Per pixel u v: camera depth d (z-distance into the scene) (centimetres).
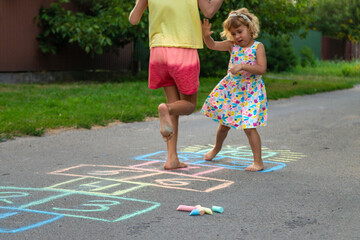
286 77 2031
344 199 366
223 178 429
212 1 453
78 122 713
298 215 327
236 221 314
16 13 1402
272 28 1515
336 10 3359
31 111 806
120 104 940
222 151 559
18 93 1084
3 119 708
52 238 282
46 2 1494
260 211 335
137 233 291
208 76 1407
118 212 329
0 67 1372
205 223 309
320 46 3161
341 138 653
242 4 1340
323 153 550
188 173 447
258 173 451
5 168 455
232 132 693
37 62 1477
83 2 1580
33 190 381
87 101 952
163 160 503
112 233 290
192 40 444
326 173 452
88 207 339
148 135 661
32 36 1454
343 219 320
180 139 637
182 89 447
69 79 1570
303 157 527
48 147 562
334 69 2558
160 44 443
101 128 713
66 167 464
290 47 2455
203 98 1066
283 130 721
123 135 658
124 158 510
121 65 1758
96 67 1659
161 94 1127
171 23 440
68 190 382
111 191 380
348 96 1317
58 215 321
